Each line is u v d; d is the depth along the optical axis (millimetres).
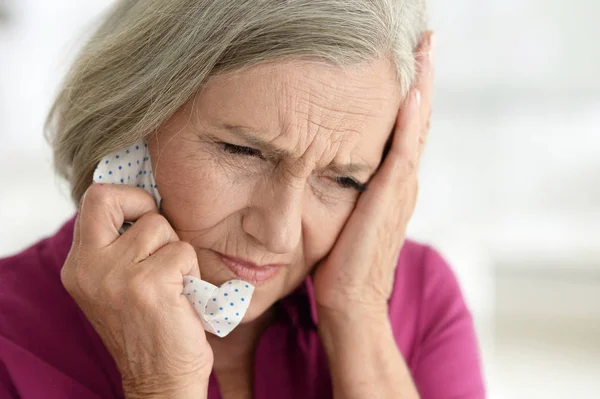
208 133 1003
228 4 942
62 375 1163
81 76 1116
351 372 1241
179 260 1041
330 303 1256
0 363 1143
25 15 2885
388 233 1271
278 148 987
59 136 1198
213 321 1060
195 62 964
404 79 1073
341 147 1025
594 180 2984
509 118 3039
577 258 2902
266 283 1134
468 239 2613
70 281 1053
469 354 1448
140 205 1077
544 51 2994
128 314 1031
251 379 1304
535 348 2691
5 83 2889
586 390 2408
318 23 935
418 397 1267
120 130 1063
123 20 1117
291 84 952
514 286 2936
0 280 1256
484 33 3045
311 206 1142
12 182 2811
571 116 3006
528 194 3029
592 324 2811
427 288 1479
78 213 1125
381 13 987
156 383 1053
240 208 1053
